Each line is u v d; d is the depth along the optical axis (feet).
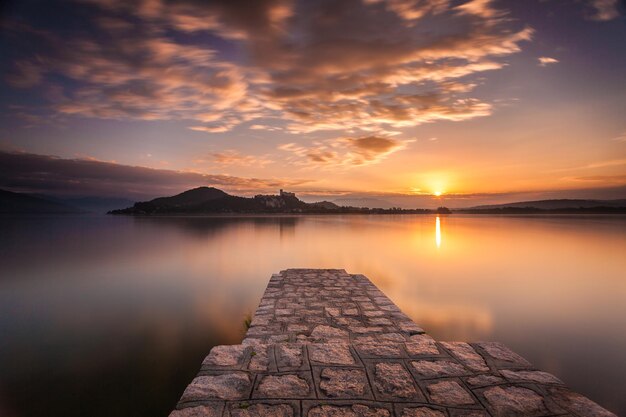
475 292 53.26
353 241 132.87
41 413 25.36
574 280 61.82
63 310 48.83
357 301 32.17
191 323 42.63
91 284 64.28
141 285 62.23
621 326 39.06
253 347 15.93
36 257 99.30
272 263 79.97
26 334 39.99
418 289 54.95
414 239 142.20
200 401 11.87
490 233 177.27
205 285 60.64
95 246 126.00
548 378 13.39
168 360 33.30
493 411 11.46
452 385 12.93
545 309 45.21
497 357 15.05
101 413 25.29
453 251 101.65
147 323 42.96
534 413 11.37
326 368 14.08
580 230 194.39
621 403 25.20
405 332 24.48
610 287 56.70
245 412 11.35
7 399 26.63
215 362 14.48
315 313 28.66
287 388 12.68
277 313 28.63
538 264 78.28
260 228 219.00
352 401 11.98
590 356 32.09
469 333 37.40
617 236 152.25
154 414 25.38
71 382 29.60
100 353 34.94
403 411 11.46
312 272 45.78
